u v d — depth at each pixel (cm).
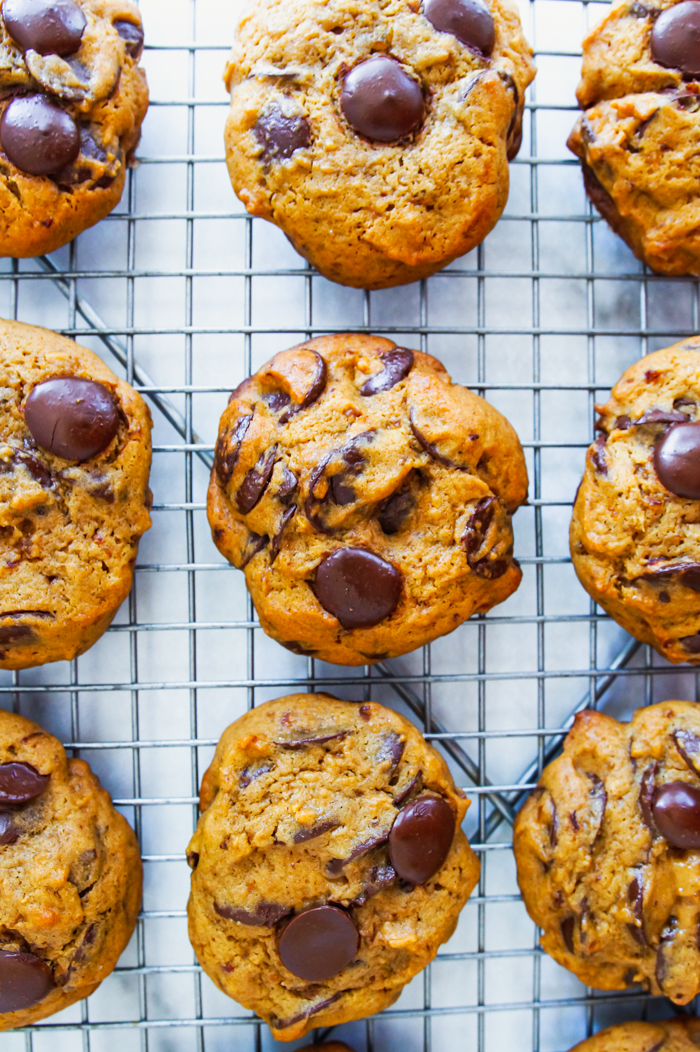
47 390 41
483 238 43
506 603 45
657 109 42
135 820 44
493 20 42
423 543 42
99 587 42
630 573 42
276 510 41
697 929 41
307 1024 42
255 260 44
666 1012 45
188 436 44
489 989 45
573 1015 45
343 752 42
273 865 41
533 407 45
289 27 41
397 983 42
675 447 41
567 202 45
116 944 42
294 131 41
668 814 41
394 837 41
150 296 44
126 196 44
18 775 41
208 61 44
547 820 42
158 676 44
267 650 44
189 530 44
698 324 45
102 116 42
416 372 42
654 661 45
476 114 41
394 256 42
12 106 41
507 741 45
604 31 43
